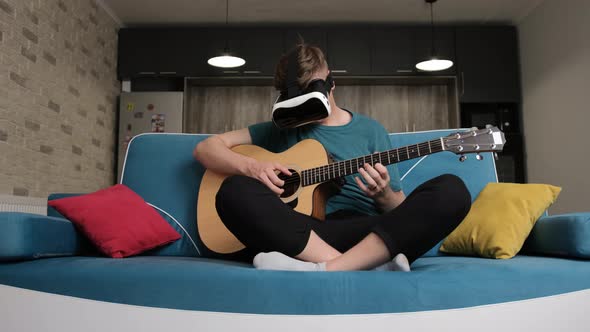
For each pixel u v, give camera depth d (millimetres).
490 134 1286
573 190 4242
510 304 1001
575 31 4164
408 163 1757
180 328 984
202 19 5246
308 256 1113
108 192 1591
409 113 5531
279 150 1639
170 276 1006
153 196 1738
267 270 1005
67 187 4074
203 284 992
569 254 1189
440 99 5535
